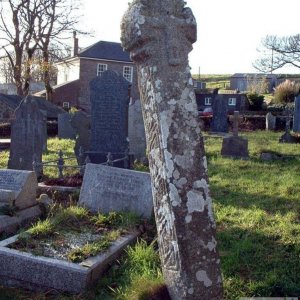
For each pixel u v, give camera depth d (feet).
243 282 16.25
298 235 21.11
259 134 81.61
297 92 140.36
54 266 16.56
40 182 32.73
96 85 37.47
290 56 159.02
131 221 22.13
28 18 116.57
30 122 36.55
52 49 125.18
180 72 12.67
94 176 25.22
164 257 12.75
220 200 28.71
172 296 12.55
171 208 12.26
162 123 12.42
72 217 22.38
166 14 12.84
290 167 42.60
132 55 13.15
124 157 36.88
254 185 33.63
